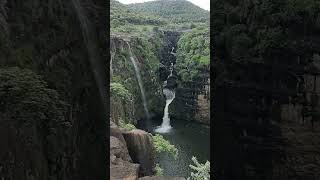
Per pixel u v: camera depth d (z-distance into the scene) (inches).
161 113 2689.5
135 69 2495.1
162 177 823.7
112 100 1664.6
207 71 2503.7
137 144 1060.5
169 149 1412.4
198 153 1724.9
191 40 2817.4
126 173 808.9
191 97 2576.3
